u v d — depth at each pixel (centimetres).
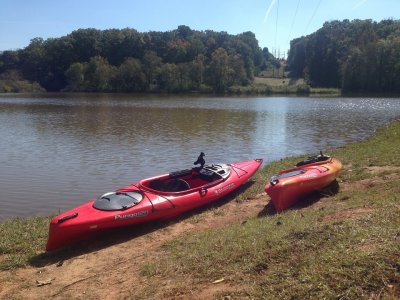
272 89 10738
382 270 427
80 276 645
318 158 1118
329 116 3988
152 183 1013
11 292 601
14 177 1530
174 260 627
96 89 11762
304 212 830
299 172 1009
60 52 12912
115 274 624
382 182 1002
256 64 15862
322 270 456
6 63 13412
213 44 14100
